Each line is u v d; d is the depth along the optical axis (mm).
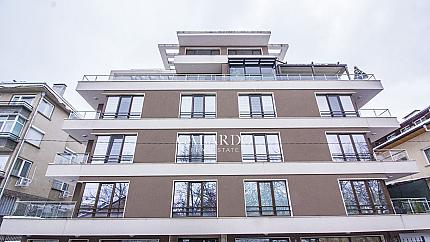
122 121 14492
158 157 13562
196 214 12305
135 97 15680
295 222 11719
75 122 14391
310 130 14453
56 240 11938
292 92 15742
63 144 20641
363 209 12609
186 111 15281
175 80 16016
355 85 15961
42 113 18688
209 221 11641
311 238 12102
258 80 16062
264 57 18266
